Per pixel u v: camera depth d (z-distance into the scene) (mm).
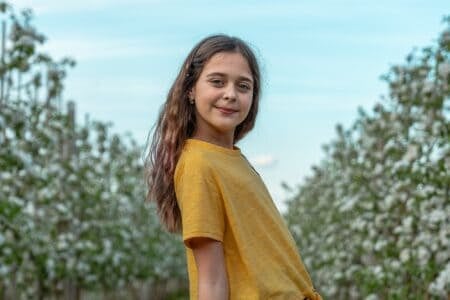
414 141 7105
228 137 2236
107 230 13039
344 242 11570
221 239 2053
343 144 11305
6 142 7340
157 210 2293
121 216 14914
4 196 7219
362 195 9281
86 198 11352
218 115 2152
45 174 9016
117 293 16953
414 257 7086
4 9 7348
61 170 9805
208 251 2037
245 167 2191
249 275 2045
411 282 7801
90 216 11641
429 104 6965
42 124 8883
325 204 13828
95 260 11914
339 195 11344
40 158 8914
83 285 12211
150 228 17625
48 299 10875
